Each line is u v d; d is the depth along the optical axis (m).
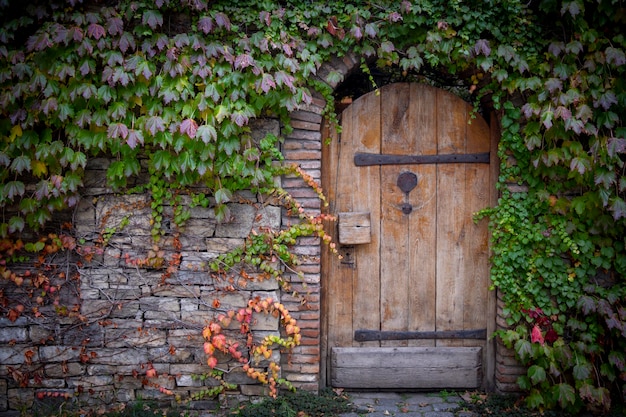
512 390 4.48
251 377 4.30
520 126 4.33
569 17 4.09
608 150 4.03
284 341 4.28
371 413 4.21
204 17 3.92
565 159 4.09
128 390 4.30
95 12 3.98
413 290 4.62
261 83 3.90
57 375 4.27
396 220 4.59
